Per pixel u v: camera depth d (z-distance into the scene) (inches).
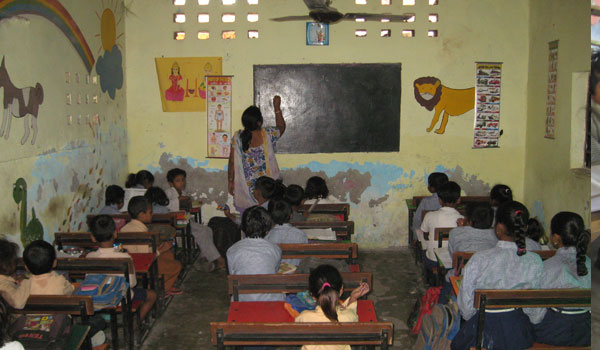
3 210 127.6
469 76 223.1
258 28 220.2
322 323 84.5
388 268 206.2
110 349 134.6
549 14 201.5
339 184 230.1
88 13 180.7
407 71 222.8
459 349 106.0
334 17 152.9
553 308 104.2
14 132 132.5
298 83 223.0
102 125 195.2
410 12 219.8
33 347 91.4
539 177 212.8
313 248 128.7
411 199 229.6
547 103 204.4
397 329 151.6
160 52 221.8
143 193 193.8
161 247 167.0
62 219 161.2
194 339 145.5
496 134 227.0
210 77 223.0
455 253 125.1
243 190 191.9
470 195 230.4
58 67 157.9
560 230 102.9
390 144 227.6
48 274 107.4
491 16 220.2
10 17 130.5
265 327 84.8
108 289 108.7
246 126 189.9
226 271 201.6
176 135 226.7
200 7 219.5
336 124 225.8
